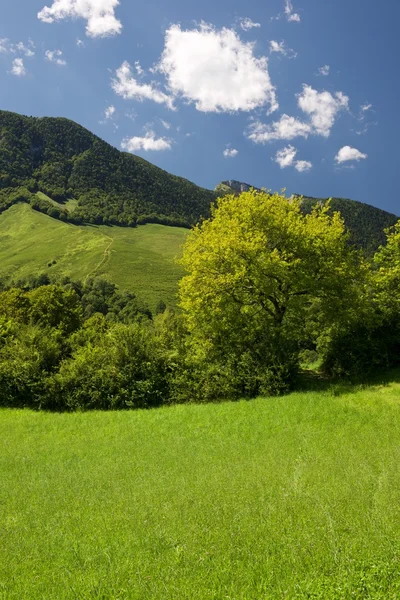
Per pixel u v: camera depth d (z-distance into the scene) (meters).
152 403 23.92
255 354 22.80
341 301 24.27
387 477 8.28
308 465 10.15
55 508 9.18
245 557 5.49
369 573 4.56
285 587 4.54
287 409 17.64
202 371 23.31
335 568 4.85
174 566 5.43
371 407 16.56
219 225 26.05
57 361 26.77
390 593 4.19
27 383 25.17
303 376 24.73
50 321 55.97
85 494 10.02
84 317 99.06
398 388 19.41
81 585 5.15
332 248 25.12
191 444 14.91
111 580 5.18
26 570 6.02
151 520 7.42
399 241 28.22
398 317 24.11
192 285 25.17
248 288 25.59
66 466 13.48
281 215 25.39
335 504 7.02
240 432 15.81
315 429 14.67
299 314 26.38
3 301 57.03
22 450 16.28
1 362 26.70
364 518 6.30
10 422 21.53
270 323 25.55
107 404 24.14
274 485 8.66
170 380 23.95
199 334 26.11
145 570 5.38
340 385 21.33
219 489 8.80
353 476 8.73
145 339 25.59
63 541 7.04
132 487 10.13
